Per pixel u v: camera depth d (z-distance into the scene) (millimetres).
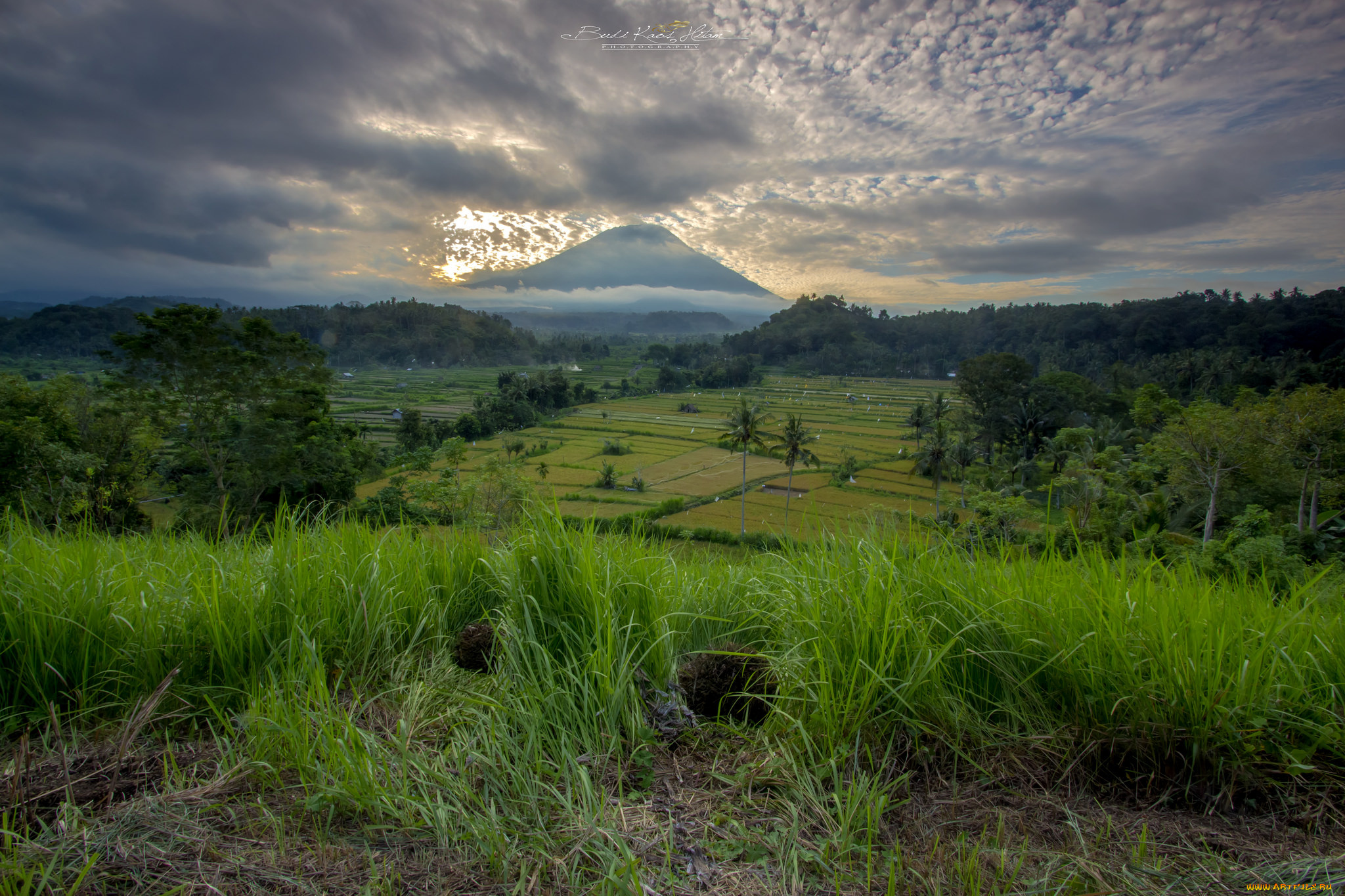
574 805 1931
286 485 24875
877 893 1632
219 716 2242
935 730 2277
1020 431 58938
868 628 2480
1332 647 2496
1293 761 2105
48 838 1662
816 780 2086
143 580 2965
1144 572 2713
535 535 3115
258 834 1792
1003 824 1948
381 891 1551
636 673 2637
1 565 2814
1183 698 2230
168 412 24391
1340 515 22609
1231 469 23703
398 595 3119
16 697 2402
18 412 21875
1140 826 1972
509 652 2570
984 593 2779
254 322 27000
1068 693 2441
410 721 2328
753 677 2689
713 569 3820
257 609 2773
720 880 1679
